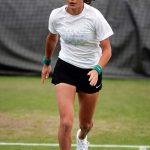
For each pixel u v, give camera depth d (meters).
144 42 36.31
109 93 31.73
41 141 20.34
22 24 36.84
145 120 24.41
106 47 15.44
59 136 15.12
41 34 36.91
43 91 31.98
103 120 24.27
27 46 37.19
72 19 15.49
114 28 36.31
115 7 36.16
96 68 15.03
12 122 23.69
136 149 19.27
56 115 25.22
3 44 37.12
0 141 20.30
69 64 16.00
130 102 28.95
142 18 36.12
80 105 16.80
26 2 36.66
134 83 35.66
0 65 37.53
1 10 36.78
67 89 15.80
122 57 36.84
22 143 20.00
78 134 17.83
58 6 36.44
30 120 24.08
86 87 16.17
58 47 36.28
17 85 34.03
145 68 36.84
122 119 24.52
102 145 19.81
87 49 15.87
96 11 15.52
